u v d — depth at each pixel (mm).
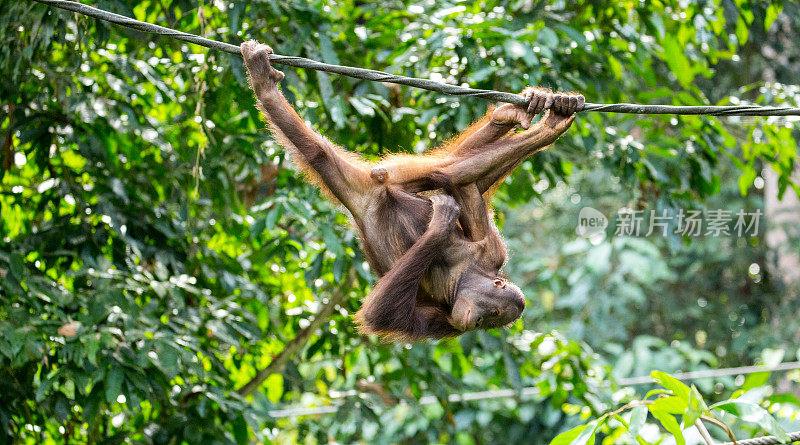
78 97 8414
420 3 10312
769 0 10320
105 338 7848
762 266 19672
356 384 11062
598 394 10875
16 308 7914
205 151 9008
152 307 8617
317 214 9516
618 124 11188
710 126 9914
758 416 5930
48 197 9195
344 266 9500
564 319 20422
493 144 6004
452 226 5668
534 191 10734
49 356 8516
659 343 17047
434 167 6043
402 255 5945
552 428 16656
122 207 9086
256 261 9734
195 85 9102
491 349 9992
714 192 10336
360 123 9906
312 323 10281
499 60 9383
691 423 5883
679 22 10484
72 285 9172
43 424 9211
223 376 9633
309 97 10234
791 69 17391
